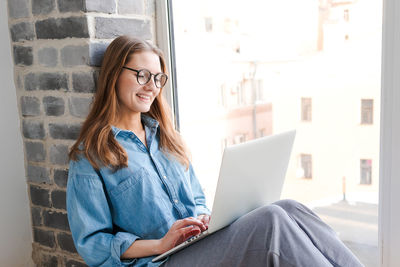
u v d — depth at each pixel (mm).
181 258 1327
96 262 1362
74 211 1375
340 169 1739
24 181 1944
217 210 1241
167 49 1899
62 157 1778
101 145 1397
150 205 1429
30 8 1732
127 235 1373
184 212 1514
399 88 1475
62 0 1617
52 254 1925
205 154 2055
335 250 1274
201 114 2000
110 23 1660
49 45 1704
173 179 1552
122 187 1411
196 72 1986
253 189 1351
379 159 1595
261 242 1200
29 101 1841
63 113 1729
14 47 1831
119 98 1505
